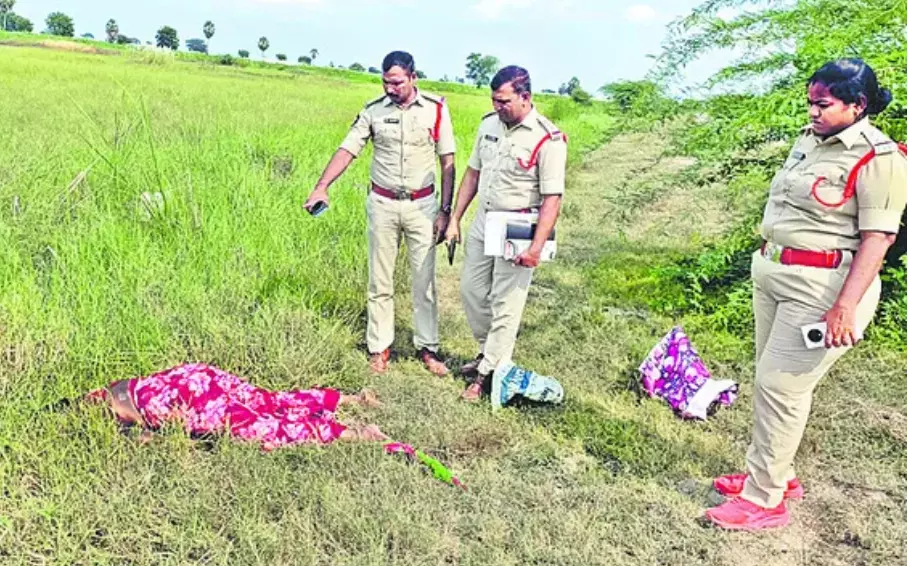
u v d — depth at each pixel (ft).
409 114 13.85
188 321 14.35
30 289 14.01
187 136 27.17
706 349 16.34
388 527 9.62
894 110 15.69
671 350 14.03
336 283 18.37
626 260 23.32
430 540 9.43
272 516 9.84
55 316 13.35
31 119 35.81
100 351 12.51
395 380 14.33
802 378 9.45
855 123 8.80
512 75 12.34
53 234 16.94
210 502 9.86
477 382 13.88
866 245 8.72
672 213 30.81
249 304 15.87
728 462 11.85
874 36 16.16
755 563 9.57
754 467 10.14
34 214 17.69
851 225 9.01
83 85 58.49
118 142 24.20
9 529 8.88
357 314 16.47
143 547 9.00
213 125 33.55
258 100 59.72
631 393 14.17
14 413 10.78
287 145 30.58
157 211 18.90
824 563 9.62
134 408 11.18
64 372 12.25
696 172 19.19
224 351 13.61
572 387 14.34
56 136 28.40
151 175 20.88
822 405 13.65
